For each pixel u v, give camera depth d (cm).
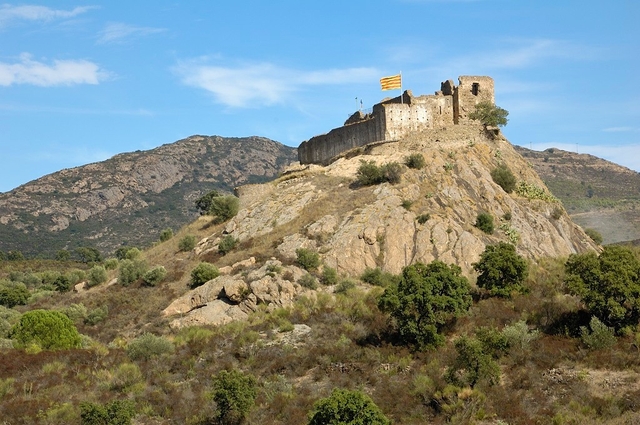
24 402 4584
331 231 7006
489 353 4553
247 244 7281
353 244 6712
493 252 5812
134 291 7094
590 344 4634
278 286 6119
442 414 4019
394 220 6888
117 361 5306
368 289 6188
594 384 4209
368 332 5262
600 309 4900
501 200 7512
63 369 5222
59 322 5944
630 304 4881
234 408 4219
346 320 5544
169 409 4441
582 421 3797
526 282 5806
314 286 6203
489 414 3956
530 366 4484
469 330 5103
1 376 5075
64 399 4688
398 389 4294
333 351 4956
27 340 5806
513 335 4734
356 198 7462
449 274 5219
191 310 6356
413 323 4981
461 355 4359
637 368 4334
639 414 3803
